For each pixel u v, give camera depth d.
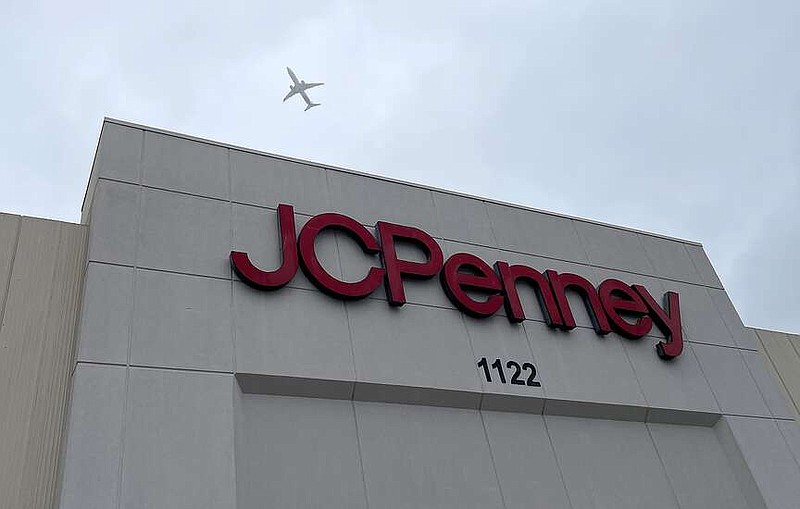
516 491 12.28
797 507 14.75
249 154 14.34
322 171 15.00
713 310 18.27
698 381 16.03
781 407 16.67
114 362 10.15
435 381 12.66
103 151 12.65
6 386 9.79
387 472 11.42
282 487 10.47
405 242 14.60
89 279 10.84
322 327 12.27
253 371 11.11
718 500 14.41
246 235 12.89
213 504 9.45
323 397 11.80
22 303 10.70
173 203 12.58
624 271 17.67
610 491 13.25
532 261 16.25
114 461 9.24
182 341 10.87
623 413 14.57
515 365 13.80
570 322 14.98
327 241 13.63
